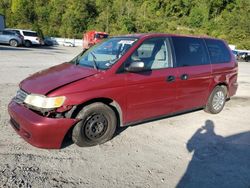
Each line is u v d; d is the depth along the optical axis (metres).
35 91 3.94
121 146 4.39
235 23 57.44
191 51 5.52
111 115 4.37
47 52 22.19
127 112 4.54
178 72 5.12
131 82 4.45
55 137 3.85
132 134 4.88
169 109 5.15
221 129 5.42
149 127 5.25
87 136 4.21
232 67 6.47
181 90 5.23
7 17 52.06
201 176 3.67
